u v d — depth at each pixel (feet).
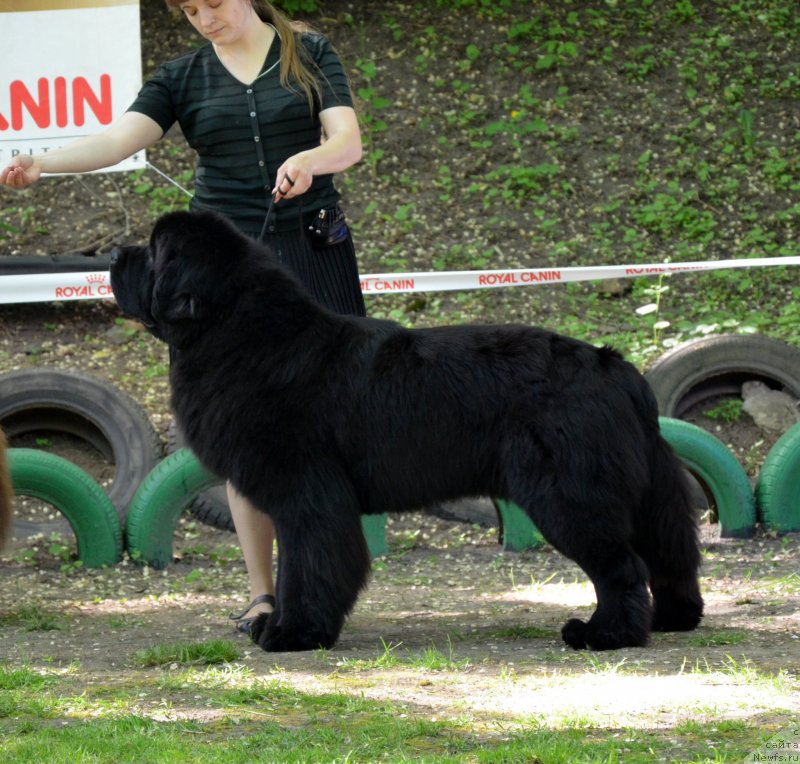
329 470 21.80
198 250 21.95
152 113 24.85
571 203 56.03
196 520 38.06
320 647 21.95
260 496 22.07
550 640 22.81
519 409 21.35
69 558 35.63
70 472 34.60
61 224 53.67
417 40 63.87
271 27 24.97
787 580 29.78
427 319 49.29
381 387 21.79
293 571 21.88
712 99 61.16
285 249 24.72
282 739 15.61
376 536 35.70
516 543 35.58
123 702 17.99
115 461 39.01
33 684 19.49
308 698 17.81
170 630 25.98
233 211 24.80
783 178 56.85
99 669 21.18
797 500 35.88
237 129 24.47
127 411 38.99
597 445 21.16
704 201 56.18
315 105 24.70
